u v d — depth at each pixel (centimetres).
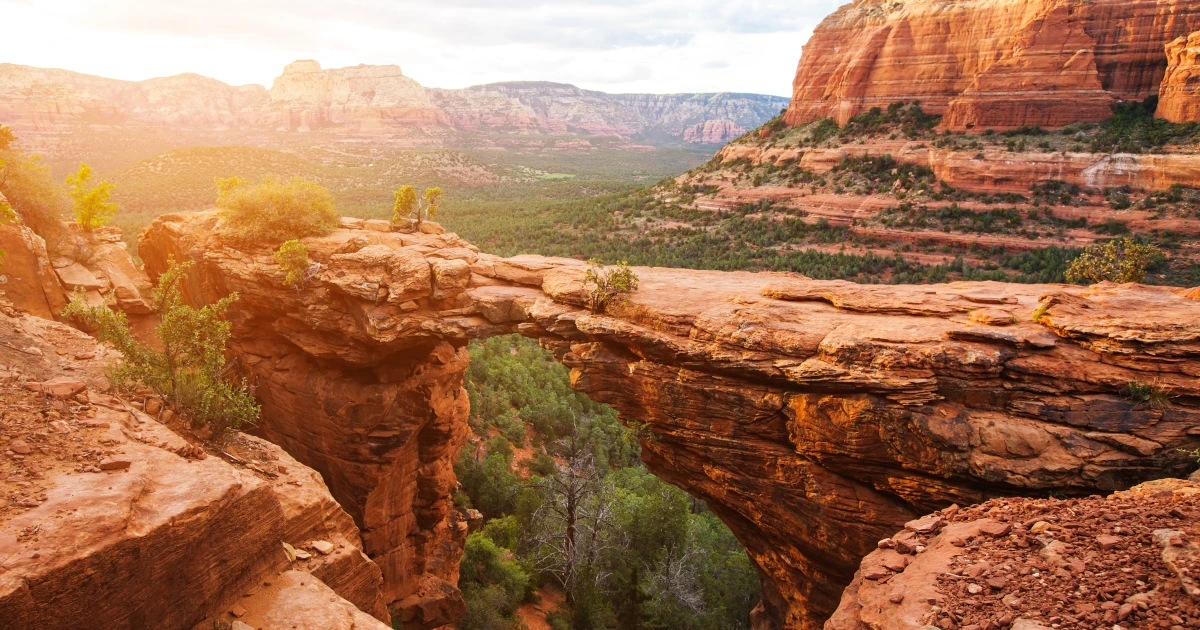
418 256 2512
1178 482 1170
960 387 1670
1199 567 830
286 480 1667
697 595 3122
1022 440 1598
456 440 2992
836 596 1952
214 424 1711
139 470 1156
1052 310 1769
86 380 1559
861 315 1936
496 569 3244
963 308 1884
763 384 1895
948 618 842
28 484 1053
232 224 2762
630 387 2133
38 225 2725
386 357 2617
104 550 950
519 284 2541
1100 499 1116
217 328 1739
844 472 1816
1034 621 808
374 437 2669
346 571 1533
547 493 3722
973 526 1083
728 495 2047
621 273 2188
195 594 1127
